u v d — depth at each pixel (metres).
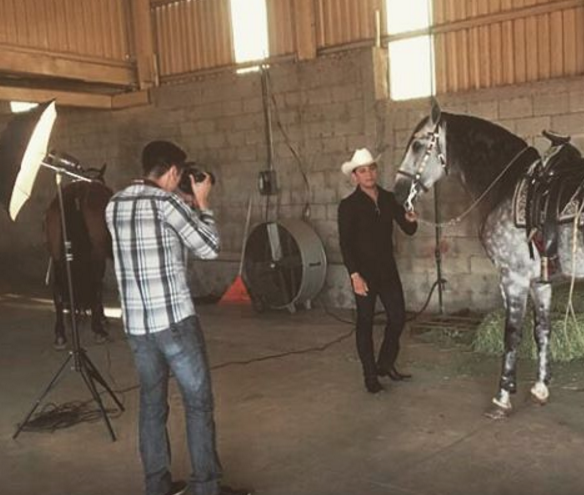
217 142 8.25
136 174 9.11
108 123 9.27
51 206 6.23
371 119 6.97
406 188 4.18
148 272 2.85
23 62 7.75
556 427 3.72
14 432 4.25
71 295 4.20
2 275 10.88
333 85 7.20
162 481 3.10
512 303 3.92
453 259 6.61
